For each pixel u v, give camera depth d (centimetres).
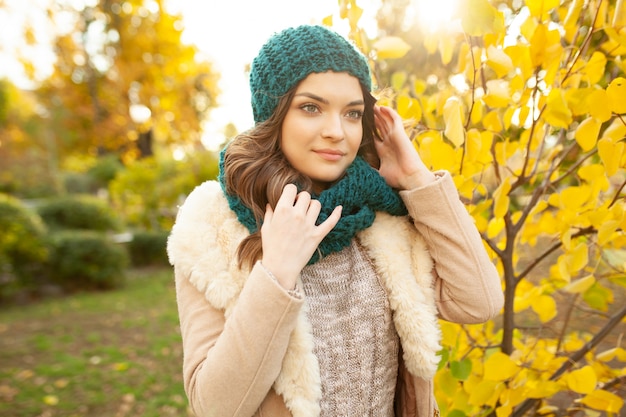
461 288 105
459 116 116
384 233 109
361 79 100
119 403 366
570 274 129
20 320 592
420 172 110
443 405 152
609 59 125
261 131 101
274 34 101
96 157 2108
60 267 741
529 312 229
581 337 176
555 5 111
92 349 483
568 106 114
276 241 90
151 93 1708
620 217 117
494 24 113
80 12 1744
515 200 189
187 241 97
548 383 131
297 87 96
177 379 409
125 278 804
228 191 100
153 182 1041
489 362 128
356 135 102
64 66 1831
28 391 383
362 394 102
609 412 127
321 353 99
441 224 106
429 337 103
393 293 105
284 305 85
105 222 971
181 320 100
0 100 1845
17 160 1491
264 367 85
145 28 1708
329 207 99
